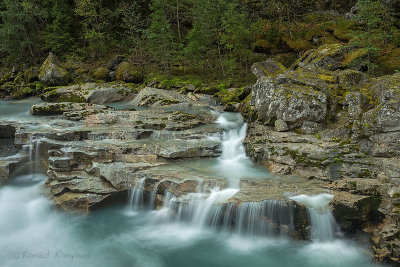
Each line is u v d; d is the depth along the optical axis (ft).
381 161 34.86
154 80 87.61
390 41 64.85
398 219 30.37
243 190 35.42
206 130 50.88
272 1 95.20
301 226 33.12
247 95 69.31
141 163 42.52
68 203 39.55
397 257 29.07
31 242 35.94
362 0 56.70
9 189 44.29
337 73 48.80
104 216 40.55
